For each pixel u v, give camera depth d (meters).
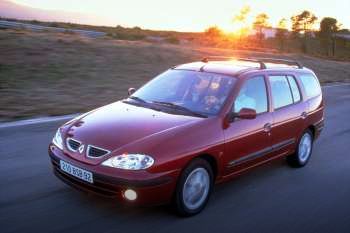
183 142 4.66
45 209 4.79
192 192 4.85
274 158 6.31
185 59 22.59
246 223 4.90
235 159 5.38
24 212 4.68
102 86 13.77
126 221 4.64
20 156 6.57
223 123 5.21
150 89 6.07
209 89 5.68
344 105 14.98
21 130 8.05
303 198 5.84
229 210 5.21
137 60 19.55
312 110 7.18
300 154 7.10
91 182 4.49
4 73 13.37
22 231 4.28
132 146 4.46
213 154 4.98
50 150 5.09
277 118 6.16
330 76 26.92
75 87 13.10
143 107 5.52
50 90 12.22
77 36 23.30
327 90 19.48
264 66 6.40
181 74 6.16
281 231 4.77
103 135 4.68
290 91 6.73
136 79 15.87
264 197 5.75
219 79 5.82
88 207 4.89
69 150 4.77
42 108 10.02
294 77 6.98
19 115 9.18
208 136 4.94
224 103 5.39
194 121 5.02
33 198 5.05
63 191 5.28
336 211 5.46
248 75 5.91
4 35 18.31
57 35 21.91
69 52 17.94
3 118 8.84
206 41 55.62
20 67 14.40
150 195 4.40
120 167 4.36
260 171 6.82
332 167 7.40
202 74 6.01
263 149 5.92
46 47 17.73
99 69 16.41
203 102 5.48
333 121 11.74
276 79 6.46
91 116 5.30
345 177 6.89
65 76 14.41
